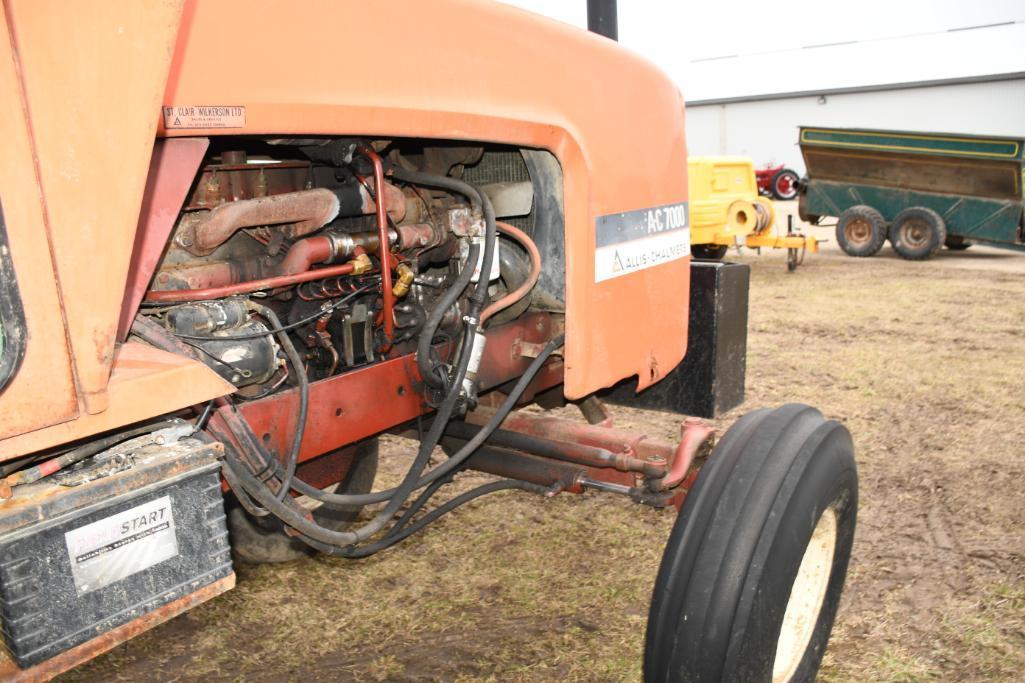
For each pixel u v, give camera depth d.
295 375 1.79
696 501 1.74
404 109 1.50
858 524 3.08
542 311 2.24
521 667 2.22
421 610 2.50
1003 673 2.18
